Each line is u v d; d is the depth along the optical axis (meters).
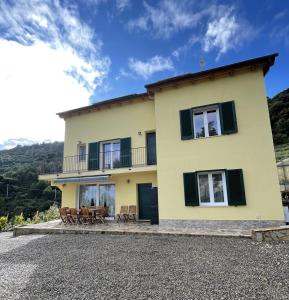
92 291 4.83
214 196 11.74
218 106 12.23
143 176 15.02
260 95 11.38
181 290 4.67
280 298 4.15
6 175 51.59
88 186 16.92
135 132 15.84
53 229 12.65
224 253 7.09
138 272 5.84
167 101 13.45
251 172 10.98
